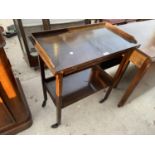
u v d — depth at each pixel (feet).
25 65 7.20
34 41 3.59
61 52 3.45
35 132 4.71
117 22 7.85
